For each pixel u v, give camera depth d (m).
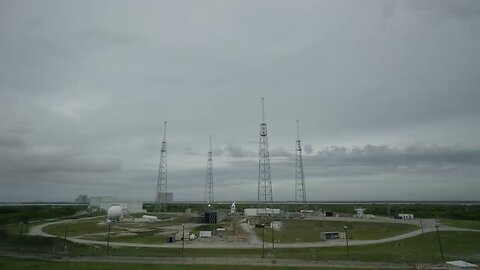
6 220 152.38
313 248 83.00
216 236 103.88
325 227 124.44
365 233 109.75
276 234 107.44
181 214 189.00
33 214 176.38
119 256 72.00
